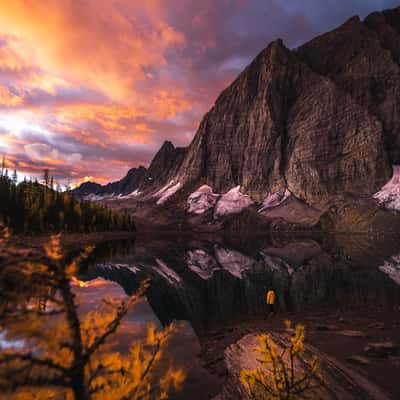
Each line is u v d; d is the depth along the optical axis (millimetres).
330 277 24516
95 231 80562
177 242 88125
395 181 170625
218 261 39938
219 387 6426
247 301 17312
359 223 153250
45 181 74562
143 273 27500
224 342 10016
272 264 35375
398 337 9094
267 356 2730
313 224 166500
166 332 2123
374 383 5230
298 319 12812
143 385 1864
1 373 1204
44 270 1528
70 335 1562
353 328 10500
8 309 1272
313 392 4062
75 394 1559
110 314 1905
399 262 34969
